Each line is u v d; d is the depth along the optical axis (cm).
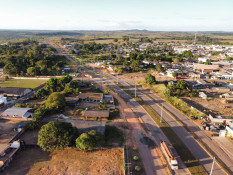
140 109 6291
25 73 11381
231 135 4525
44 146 3784
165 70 12338
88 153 3934
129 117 5675
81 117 5591
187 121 5412
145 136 4634
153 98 7394
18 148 3928
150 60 15588
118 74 11712
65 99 6575
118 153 3953
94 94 7156
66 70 12625
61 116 5512
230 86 8850
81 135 3953
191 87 8412
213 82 9231
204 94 7356
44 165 3562
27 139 4391
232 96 7362
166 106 6562
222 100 7000
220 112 5956
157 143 4350
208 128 4919
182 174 3406
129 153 3969
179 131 4875
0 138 4419
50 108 5619
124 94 7875
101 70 12938
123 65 13500
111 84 9456
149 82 8988
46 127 3956
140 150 4084
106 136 4509
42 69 11631
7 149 3847
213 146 4238
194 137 4578
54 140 3803
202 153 3991
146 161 3744
